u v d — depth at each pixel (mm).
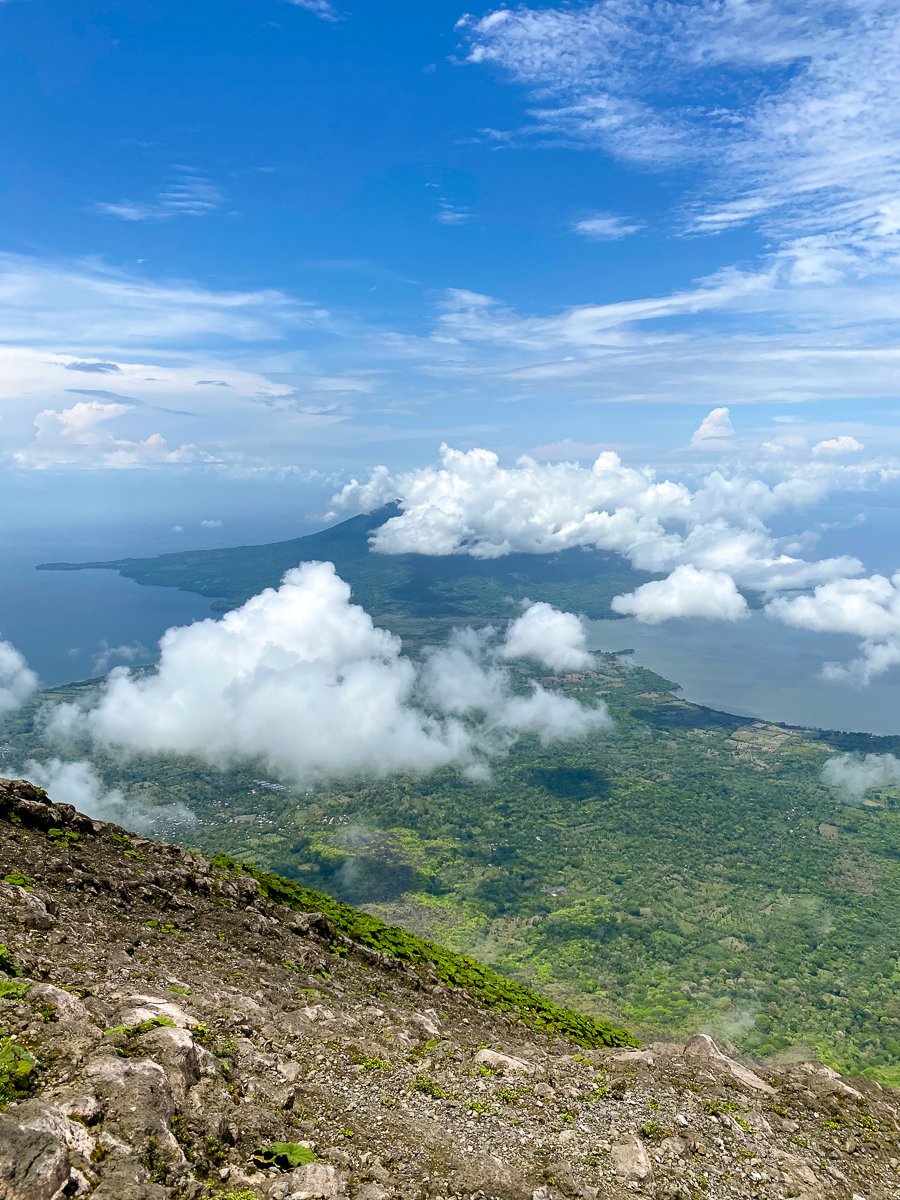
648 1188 12781
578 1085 16812
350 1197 10273
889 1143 17203
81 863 26031
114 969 17453
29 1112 9031
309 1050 15883
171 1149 9617
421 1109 14203
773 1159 14984
